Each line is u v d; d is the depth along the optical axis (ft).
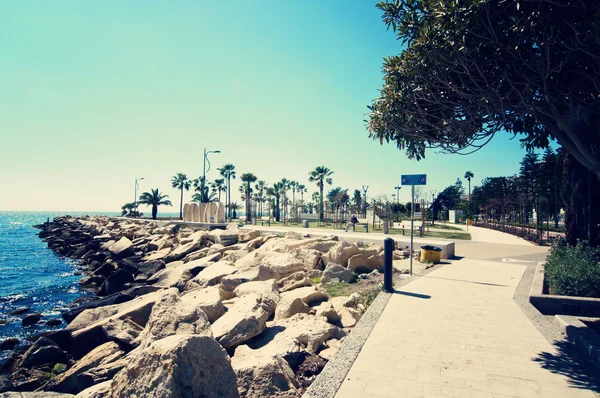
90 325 30.22
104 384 16.26
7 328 42.11
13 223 433.48
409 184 37.29
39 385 25.66
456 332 20.02
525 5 19.47
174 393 11.09
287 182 277.64
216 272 45.42
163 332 19.11
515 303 25.81
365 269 41.45
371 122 29.14
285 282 37.04
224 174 246.68
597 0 17.70
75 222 237.04
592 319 20.80
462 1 20.12
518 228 120.06
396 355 16.96
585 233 33.19
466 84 23.43
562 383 14.29
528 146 31.42
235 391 12.75
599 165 21.53
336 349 19.17
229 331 20.22
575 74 21.25
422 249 47.65
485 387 13.98
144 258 76.95
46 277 76.43
